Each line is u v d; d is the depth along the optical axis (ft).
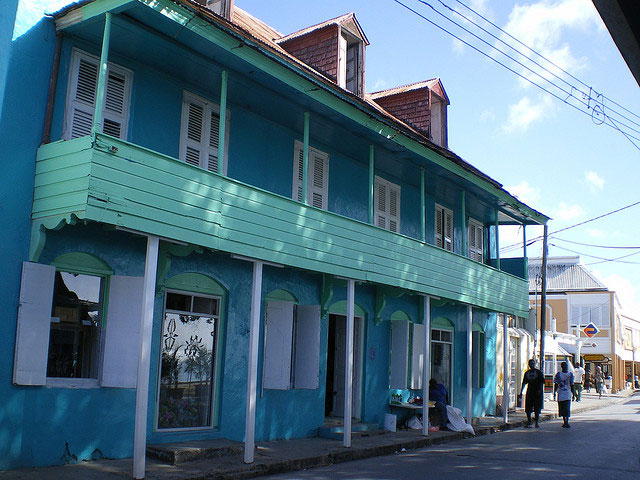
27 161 27.73
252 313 32.58
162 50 31.27
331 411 48.39
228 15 39.40
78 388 28.86
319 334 41.16
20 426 26.58
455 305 61.31
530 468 33.53
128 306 29.89
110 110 31.73
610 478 30.63
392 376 50.49
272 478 29.63
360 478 29.86
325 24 48.03
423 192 48.67
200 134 36.45
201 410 35.70
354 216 47.96
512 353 76.43
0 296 26.35
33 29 28.68
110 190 25.93
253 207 32.81
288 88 34.86
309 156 44.29
